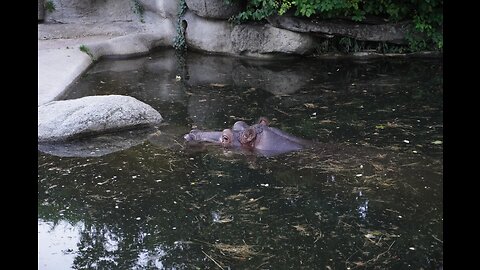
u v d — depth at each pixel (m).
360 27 12.62
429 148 7.36
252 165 7.04
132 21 14.14
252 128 7.57
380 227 5.59
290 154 7.24
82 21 14.07
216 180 6.70
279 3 12.38
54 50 11.93
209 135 7.80
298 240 5.43
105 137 8.15
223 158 7.28
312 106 9.42
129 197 6.38
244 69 12.07
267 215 5.90
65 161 7.36
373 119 8.66
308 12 12.10
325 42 12.82
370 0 12.62
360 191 6.27
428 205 5.92
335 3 12.11
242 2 12.99
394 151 7.27
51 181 6.80
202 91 10.41
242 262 5.09
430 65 12.12
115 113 8.30
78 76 11.09
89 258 5.24
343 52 12.90
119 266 5.10
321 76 11.41
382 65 12.18
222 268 5.00
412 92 10.17
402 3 12.67
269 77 11.41
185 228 5.71
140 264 5.12
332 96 10.00
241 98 9.97
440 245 5.25
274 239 5.46
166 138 8.04
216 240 5.47
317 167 6.87
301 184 6.50
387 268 4.93
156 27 13.80
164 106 9.50
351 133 8.02
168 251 5.31
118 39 12.92
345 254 5.17
